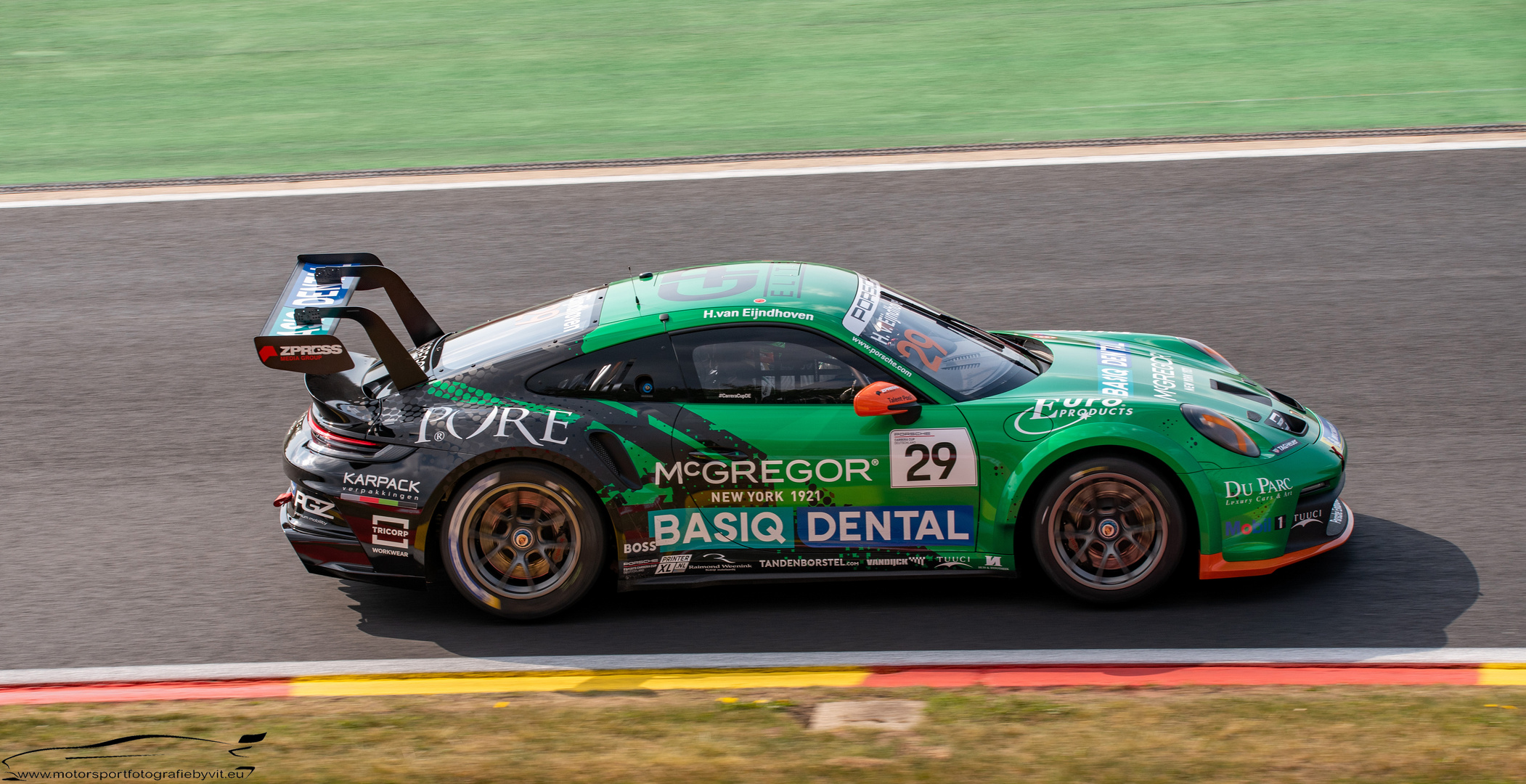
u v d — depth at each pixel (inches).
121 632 622.2
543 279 1106.1
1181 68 1612.9
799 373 608.1
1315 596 611.5
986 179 1300.4
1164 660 553.0
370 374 671.1
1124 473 586.2
